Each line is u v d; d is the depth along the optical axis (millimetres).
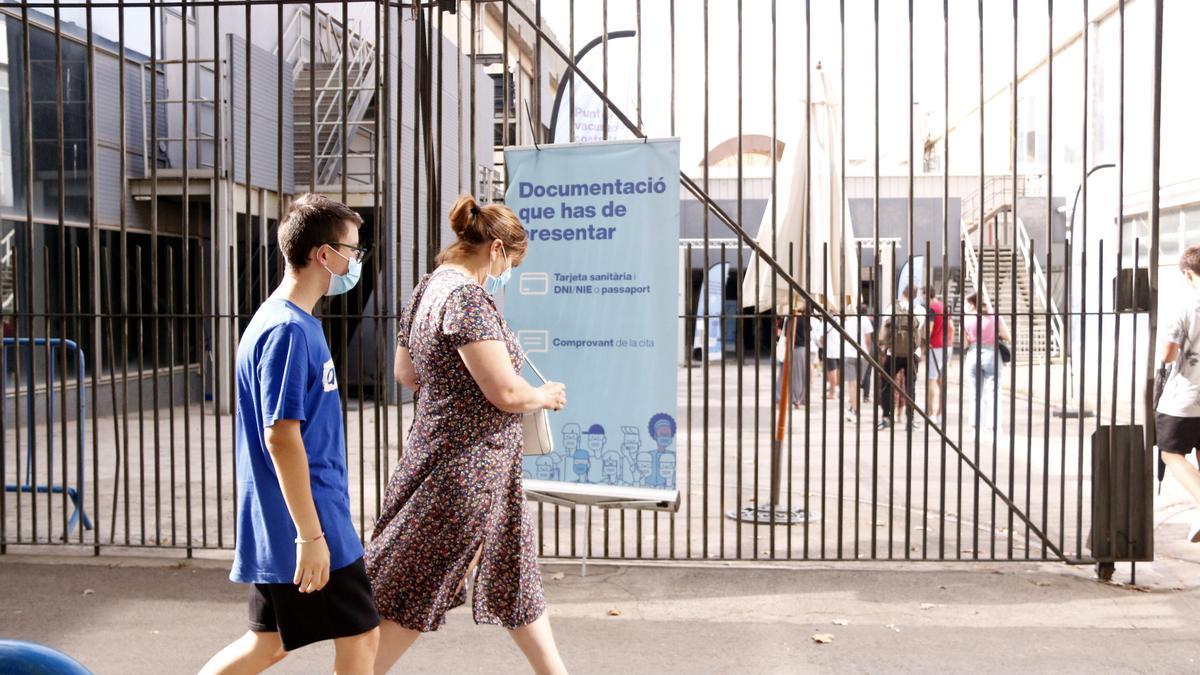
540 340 4684
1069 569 5398
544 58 18828
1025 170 21078
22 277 11281
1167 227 13438
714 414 13453
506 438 3154
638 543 5535
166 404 13562
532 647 3213
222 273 13086
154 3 5316
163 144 13172
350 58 15469
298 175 14562
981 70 4930
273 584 2666
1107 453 5148
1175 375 5906
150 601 4840
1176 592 5000
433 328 3102
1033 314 5191
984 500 7520
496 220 3293
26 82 5477
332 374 2703
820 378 19219
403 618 3113
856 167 23906
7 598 4871
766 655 4152
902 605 4793
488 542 3168
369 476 8312
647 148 4574
